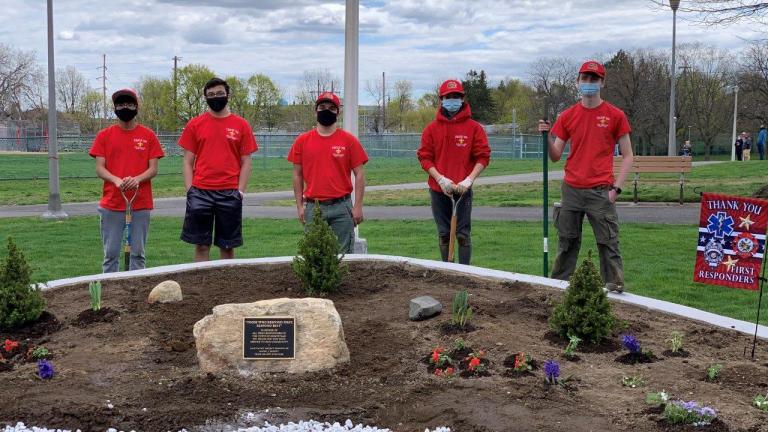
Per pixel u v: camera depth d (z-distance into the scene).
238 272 7.92
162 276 7.75
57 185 16.31
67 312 6.48
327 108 7.96
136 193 8.24
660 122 56.88
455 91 8.09
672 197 17.95
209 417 4.32
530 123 66.00
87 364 5.22
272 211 17.67
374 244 12.18
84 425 4.20
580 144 7.36
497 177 28.89
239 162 8.38
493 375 4.91
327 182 8.09
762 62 49.12
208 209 8.16
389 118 79.69
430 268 7.93
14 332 5.94
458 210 8.38
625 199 18.06
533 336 5.74
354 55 9.66
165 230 14.27
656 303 6.59
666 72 59.91
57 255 11.40
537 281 7.30
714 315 6.25
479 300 6.74
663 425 4.09
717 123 60.59
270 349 5.06
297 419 4.32
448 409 4.36
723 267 5.55
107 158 8.27
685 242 11.83
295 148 8.32
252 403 4.55
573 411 4.32
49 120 16.11
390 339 5.70
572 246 7.70
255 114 69.12
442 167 8.36
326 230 7.10
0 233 13.86
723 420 4.16
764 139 39.56
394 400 4.57
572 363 5.16
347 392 4.72
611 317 5.56
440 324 5.98
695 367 5.09
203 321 5.09
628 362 5.18
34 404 4.46
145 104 70.50
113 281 7.54
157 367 5.18
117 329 5.99
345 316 6.34
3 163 42.81
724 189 19.14
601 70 7.16
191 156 8.27
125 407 4.45
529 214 16.30
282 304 5.12
